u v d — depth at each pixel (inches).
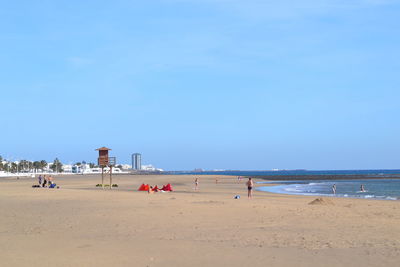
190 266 401.1
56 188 2475.4
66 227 687.7
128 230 646.5
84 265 410.0
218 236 579.2
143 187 2156.7
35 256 453.1
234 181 4451.3
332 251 463.2
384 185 3454.7
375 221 740.7
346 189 2780.5
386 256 431.2
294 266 394.0
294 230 629.9
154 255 453.4
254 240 542.9
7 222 760.3
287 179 5600.4
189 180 4751.5
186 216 824.3
